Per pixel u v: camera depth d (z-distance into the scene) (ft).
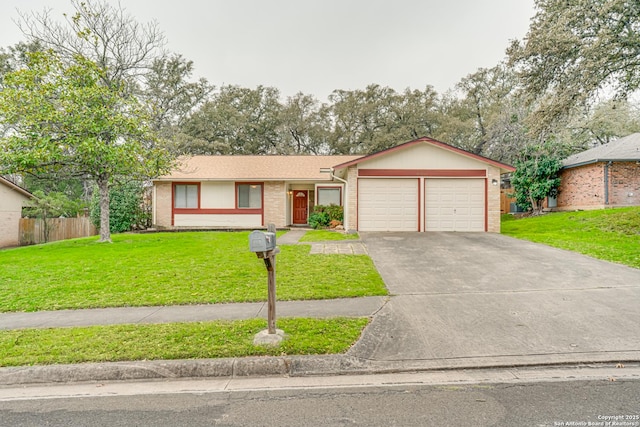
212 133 110.93
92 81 40.45
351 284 21.97
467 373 11.66
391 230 46.47
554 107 43.86
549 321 15.39
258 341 13.52
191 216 63.21
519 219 62.34
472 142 104.78
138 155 42.83
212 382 11.62
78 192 106.52
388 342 13.71
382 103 113.91
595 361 12.04
